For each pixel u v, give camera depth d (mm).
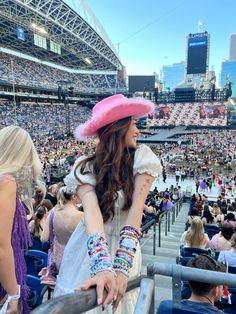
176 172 28312
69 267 1445
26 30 61781
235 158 36344
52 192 7859
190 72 102125
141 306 1127
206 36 99062
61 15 61375
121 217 1319
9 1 49688
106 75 95250
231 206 13844
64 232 2855
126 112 1357
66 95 66438
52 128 61812
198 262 2518
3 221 1358
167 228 10695
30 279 3102
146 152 1395
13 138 1545
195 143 54531
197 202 13945
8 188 1414
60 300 811
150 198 15500
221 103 68250
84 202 1304
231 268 3791
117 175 1306
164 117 72750
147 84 74750
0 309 1410
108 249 1168
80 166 1380
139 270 1472
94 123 1373
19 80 61844
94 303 909
